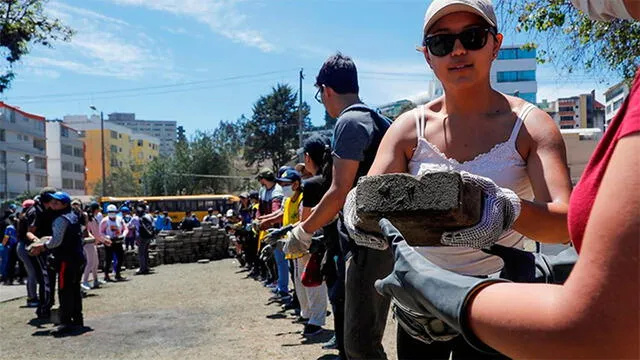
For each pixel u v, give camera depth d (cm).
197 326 717
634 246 64
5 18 1563
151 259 1775
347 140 273
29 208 970
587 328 66
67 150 9075
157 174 6606
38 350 618
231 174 6906
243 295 980
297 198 600
